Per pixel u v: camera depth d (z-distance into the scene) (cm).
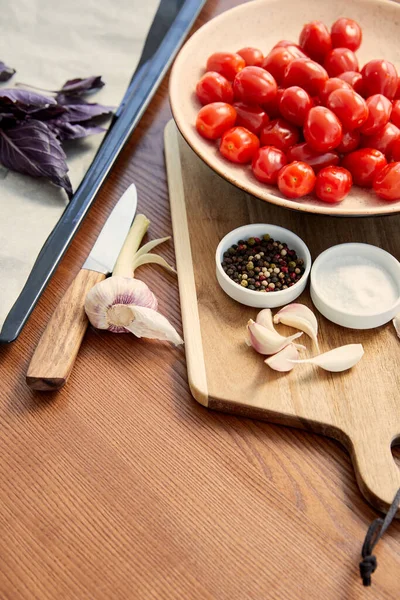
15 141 74
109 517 55
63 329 63
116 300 63
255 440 59
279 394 60
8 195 73
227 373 61
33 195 73
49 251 68
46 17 90
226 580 53
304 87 71
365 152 67
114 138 77
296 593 52
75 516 55
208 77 72
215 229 71
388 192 65
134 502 56
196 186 75
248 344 62
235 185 66
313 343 63
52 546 54
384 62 70
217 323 64
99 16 90
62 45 88
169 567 53
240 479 57
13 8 90
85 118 78
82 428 60
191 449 59
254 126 71
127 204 72
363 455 56
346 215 64
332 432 58
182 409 61
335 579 53
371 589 52
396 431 57
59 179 73
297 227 71
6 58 86
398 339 63
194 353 62
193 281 67
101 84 82
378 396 60
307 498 56
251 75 69
